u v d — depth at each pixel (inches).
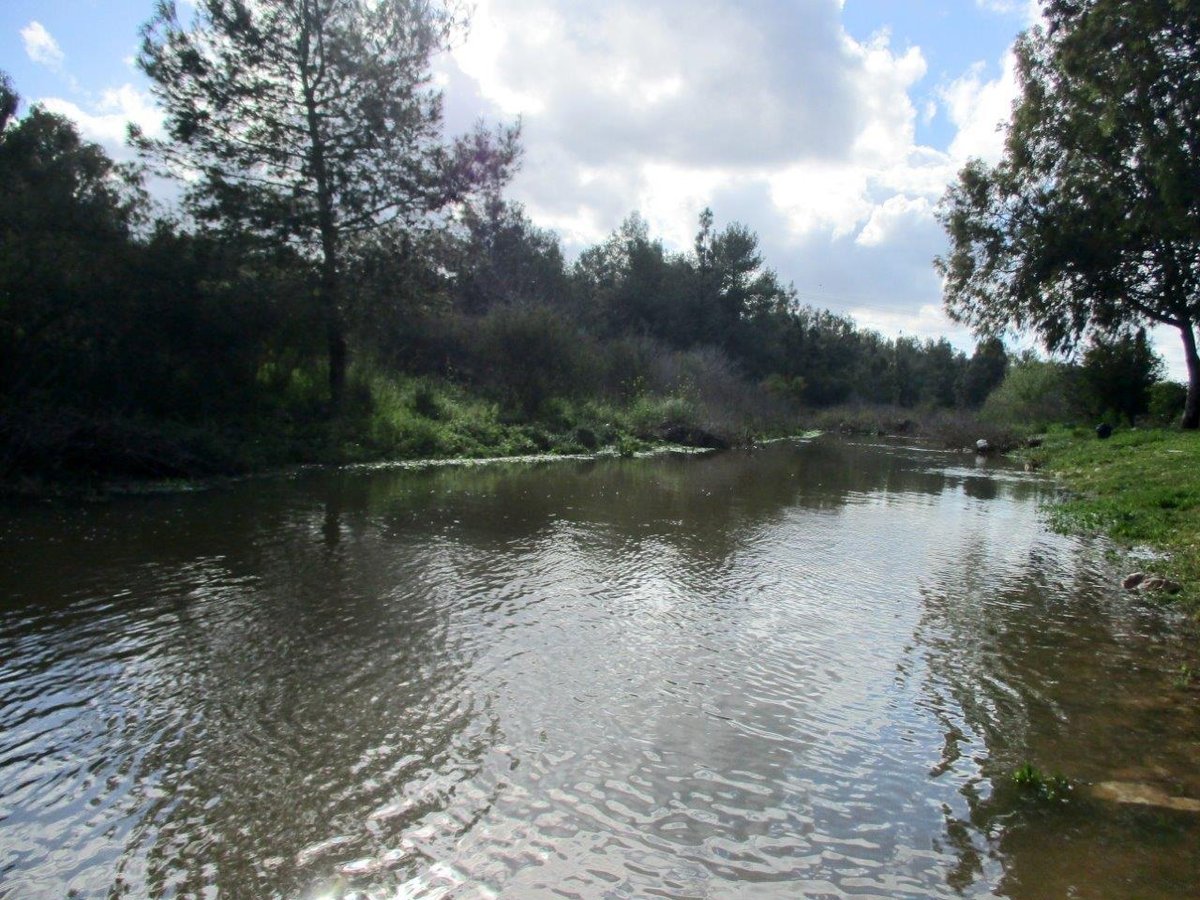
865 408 2116.1
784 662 256.8
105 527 402.6
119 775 174.9
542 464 832.3
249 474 607.5
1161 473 681.0
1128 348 1359.5
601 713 213.8
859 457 1131.3
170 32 697.6
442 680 231.3
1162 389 1296.8
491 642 264.5
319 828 157.4
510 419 1010.1
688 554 408.2
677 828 161.3
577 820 162.9
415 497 547.5
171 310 616.7
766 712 218.2
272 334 705.6
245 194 716.7
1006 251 1088.2
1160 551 431.8
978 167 1111.6
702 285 2402.8
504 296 1520.7
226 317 650.2
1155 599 337.7
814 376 2363.4
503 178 810.8
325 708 210.2
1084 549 447.2
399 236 786.8
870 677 245.6
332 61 733.3
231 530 409.7
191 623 270.5
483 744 193.5
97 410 570.9
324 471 657.6
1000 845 158.2
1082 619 308.0
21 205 560.4
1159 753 197.9
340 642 258.5
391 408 869.2
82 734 192.9
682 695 227.8
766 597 332.8
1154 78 679.1
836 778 183.5
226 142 717.3
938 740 203.6
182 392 647.8
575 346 1174.3
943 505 626.2
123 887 138.9
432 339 1147.3
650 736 201.3
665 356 1596.9
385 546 391.5
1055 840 160.2
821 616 307.7
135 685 221.0
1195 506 503.8
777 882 145.2
